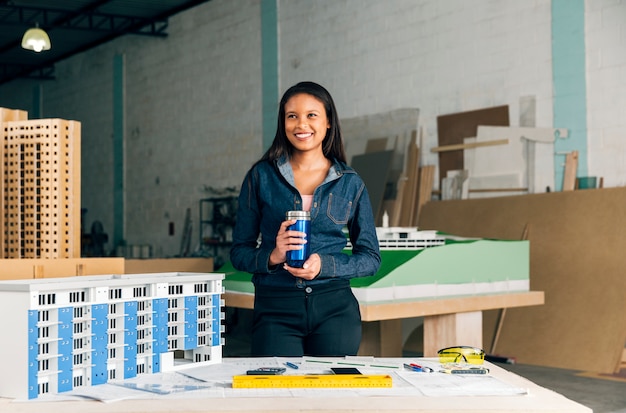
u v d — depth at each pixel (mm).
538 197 5777
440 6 6750
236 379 1519
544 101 5953
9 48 11938
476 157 6387
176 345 1726
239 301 3549
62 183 2365
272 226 2234
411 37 6996
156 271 3850
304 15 8133
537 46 6004
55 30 11031
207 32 9539
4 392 1443
